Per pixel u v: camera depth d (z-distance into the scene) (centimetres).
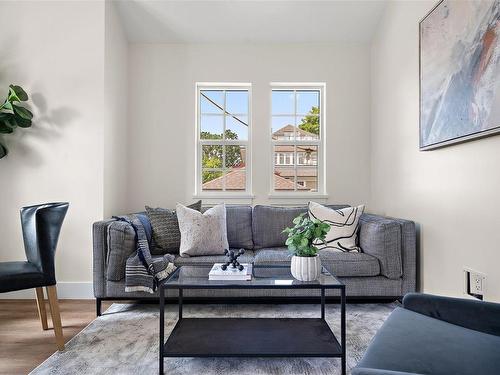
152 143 369
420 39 259
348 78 373
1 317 256
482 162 196
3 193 304
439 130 234
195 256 286
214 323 211
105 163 311
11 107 285
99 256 260
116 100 337
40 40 307
